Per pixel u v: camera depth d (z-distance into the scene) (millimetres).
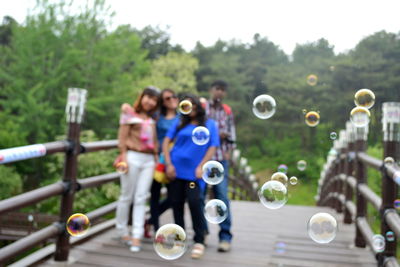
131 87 17078
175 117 3113
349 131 4117
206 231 3074
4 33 22391
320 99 17016
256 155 24672
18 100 15055
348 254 2932
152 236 3287
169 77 24812
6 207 1914
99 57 16047
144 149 2875
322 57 18891
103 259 2611
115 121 16609
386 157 2389
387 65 14844
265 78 22969
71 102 2578
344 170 4711
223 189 3000
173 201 2770
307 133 22234
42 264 2449
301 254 2922
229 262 2676
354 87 15797
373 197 2734
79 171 12312
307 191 21484
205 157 2717
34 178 14883
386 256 2281
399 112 2385
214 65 27922
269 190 2117
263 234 3602
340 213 4816
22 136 14180
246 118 25953
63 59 15273
